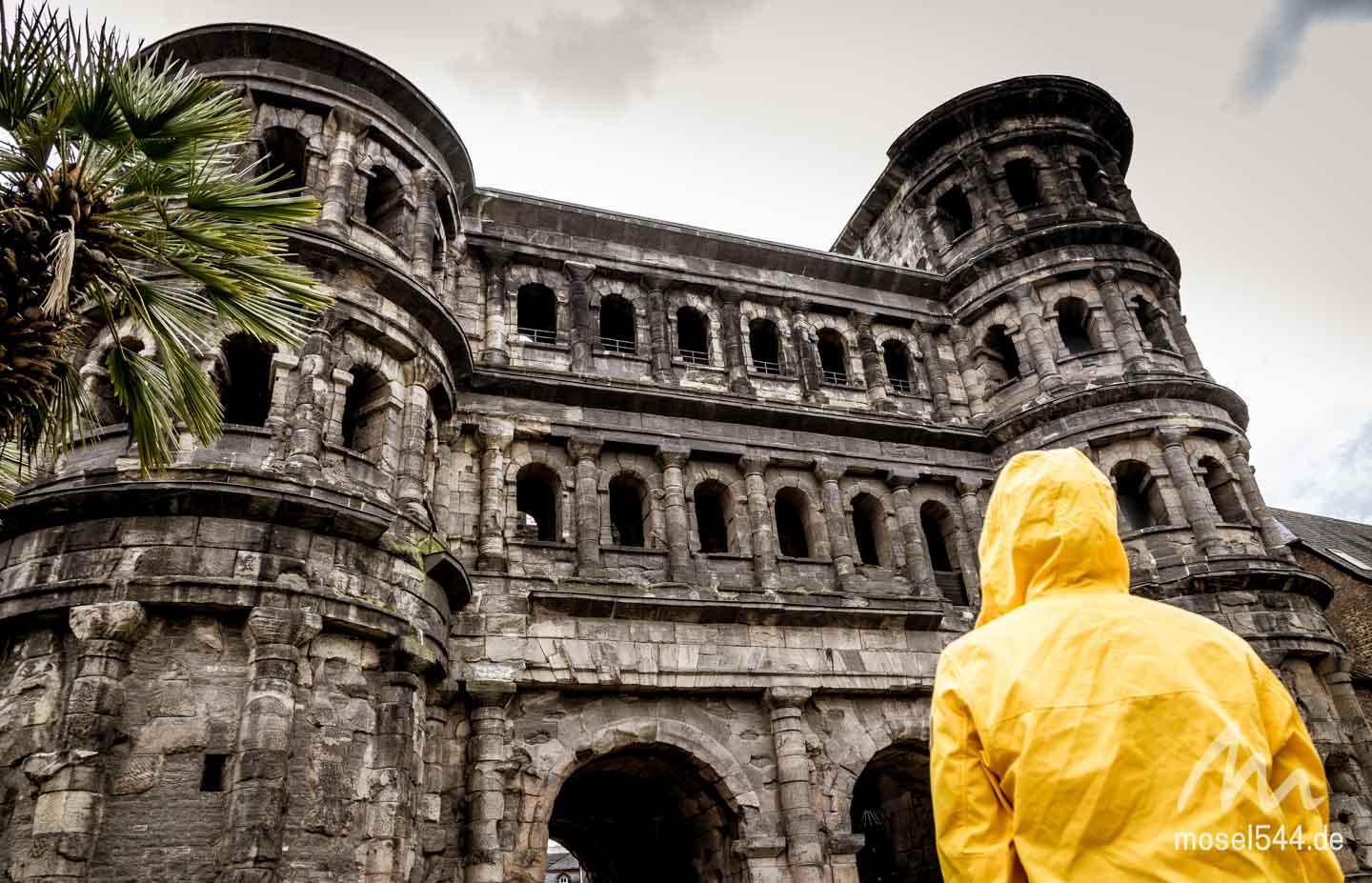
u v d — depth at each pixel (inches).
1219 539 1201.4
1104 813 122.6
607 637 1035.9
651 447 1170.6
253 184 573.9
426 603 877.8
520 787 948.0
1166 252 1466.5
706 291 1334.9
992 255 1424.7
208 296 565.3
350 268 930.1
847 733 1099.9
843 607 1138.0
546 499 1211.2
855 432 1295.5
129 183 540.1
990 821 138.0
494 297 1196.5
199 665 734.5
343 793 746.8
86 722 681.6
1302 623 1183.6
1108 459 1282.0
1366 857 1087.6
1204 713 126.6
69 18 507.8
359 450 930.1
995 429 1349.7
